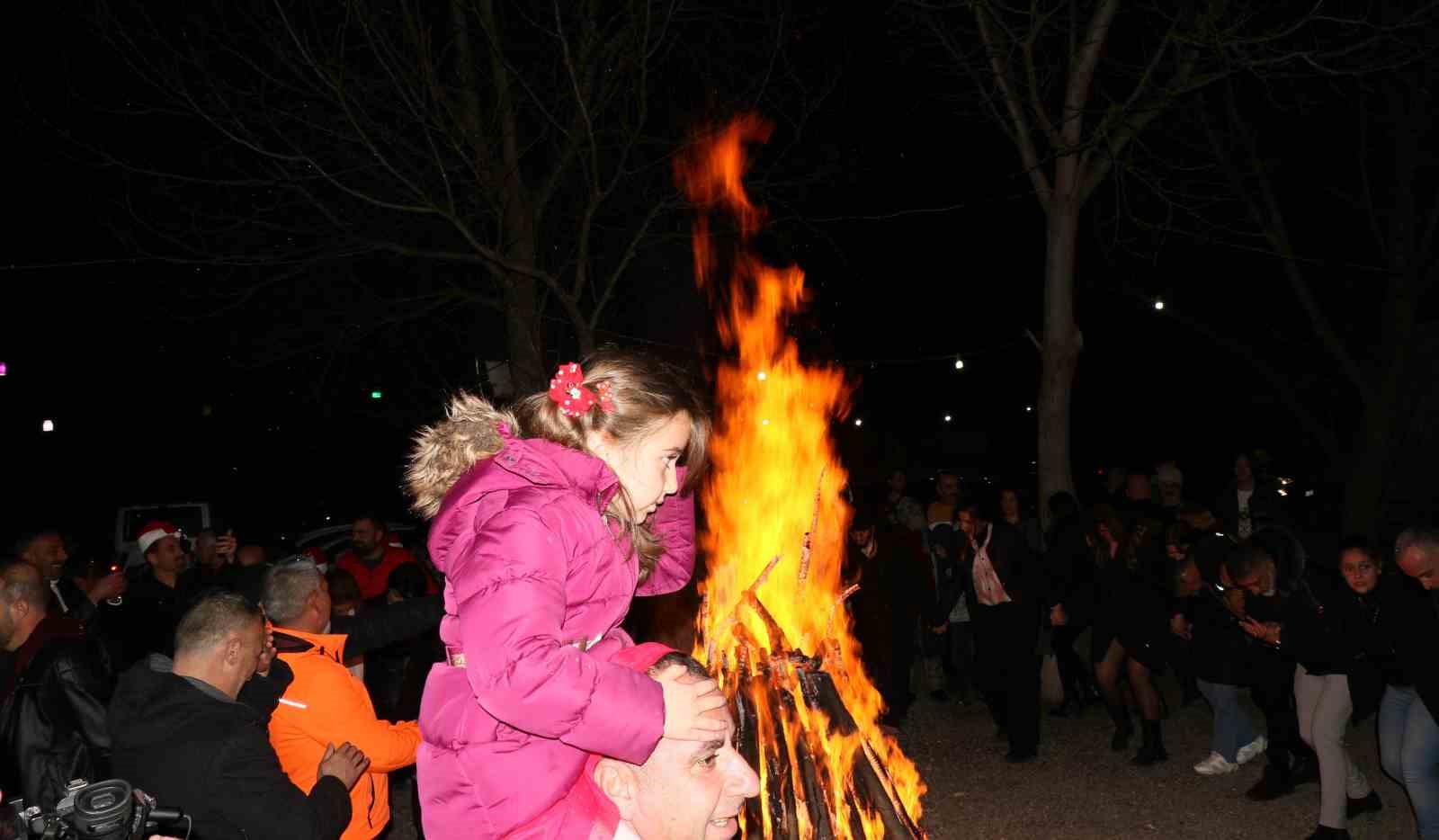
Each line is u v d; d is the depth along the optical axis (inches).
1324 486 693.9
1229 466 889.5
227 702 143.9
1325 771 250.5
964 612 412.5
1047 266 422.6
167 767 137.5
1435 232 605.3
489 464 100.9
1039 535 428.5
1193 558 307.9
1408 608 210.4
